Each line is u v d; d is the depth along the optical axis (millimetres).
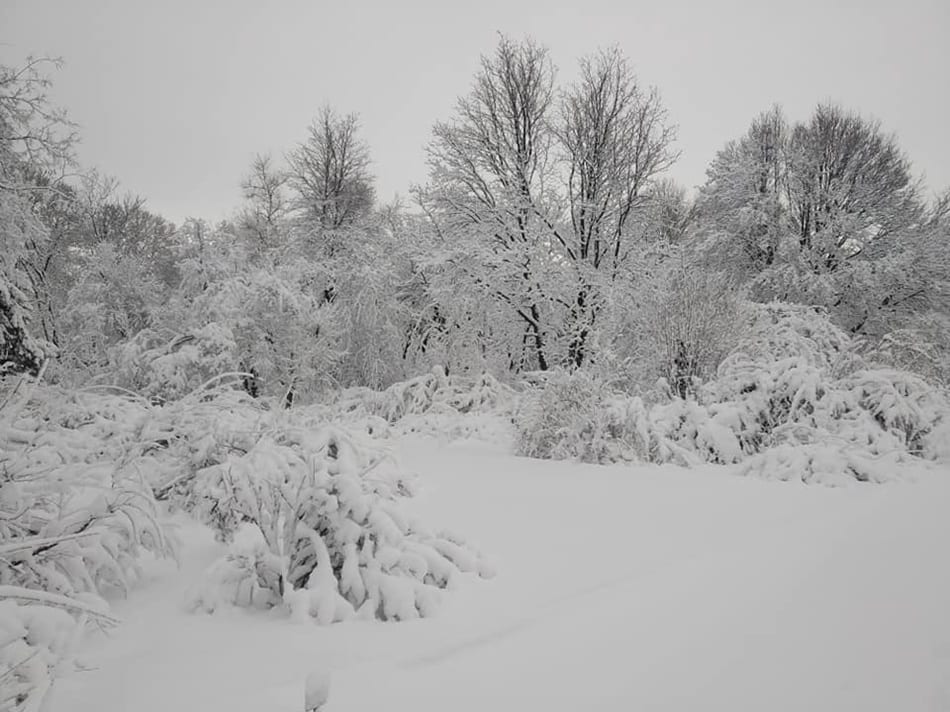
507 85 17125
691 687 2359
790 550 4352
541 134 17312
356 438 4621
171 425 5480
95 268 20781
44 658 2301
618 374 13297
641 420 9500
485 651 2672
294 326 16703
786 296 20172
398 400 16609
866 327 20453
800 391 9773
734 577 3732
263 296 15711
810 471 7891
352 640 2812
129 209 27203
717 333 12391
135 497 3801
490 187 17469
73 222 21125
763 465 8391
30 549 3047
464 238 16797
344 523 3490
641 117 16859
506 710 2168
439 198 17453
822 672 2494
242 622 3076
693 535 4871
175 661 2586
